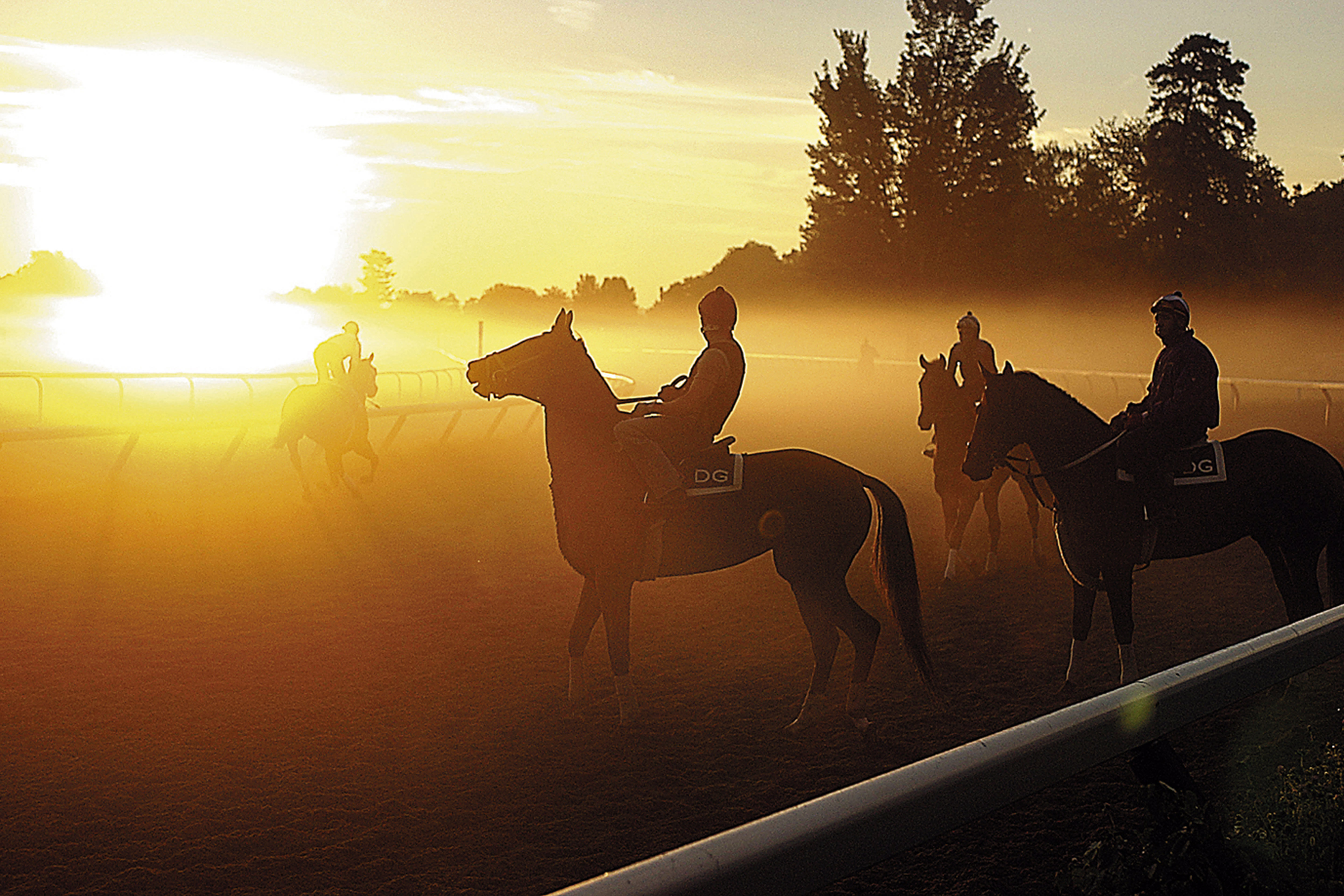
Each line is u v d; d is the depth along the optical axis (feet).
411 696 21.38
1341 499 21.57
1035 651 24.68
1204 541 21.91
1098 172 198.80
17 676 22.02
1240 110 184.24
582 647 20.92
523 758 18.34
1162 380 21.66
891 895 13.69
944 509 32.83
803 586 19.95
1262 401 89.15
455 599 29.35
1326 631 10.61
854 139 161.58
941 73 160.04
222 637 25.23
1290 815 11.07
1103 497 21.74
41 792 16.53
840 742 19.17
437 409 59.06
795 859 5.62
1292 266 186.50
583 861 14.67
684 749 18.89
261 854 14.70
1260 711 19.84
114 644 24.39
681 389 20.44
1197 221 183.11
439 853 14.83
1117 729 7.92
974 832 15.37
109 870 14.15
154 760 17.84
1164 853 9.91
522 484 50.39
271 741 18.81
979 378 32.09
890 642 25.71
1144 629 26.45
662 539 19.80
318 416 42.88
